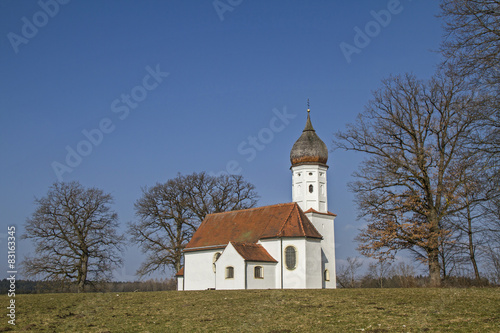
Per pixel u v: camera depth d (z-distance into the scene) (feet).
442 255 144.77
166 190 253.65
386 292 111.34
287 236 184.85
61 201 218.38
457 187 137.80
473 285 130.00
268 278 181.37
